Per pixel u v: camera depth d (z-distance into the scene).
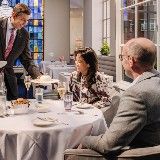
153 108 1.70
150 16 4.41
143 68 1.83
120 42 5.29
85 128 2.24
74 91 3.36
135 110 1.67
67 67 7.12
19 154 2.08
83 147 1.94
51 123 2.18
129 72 1.90
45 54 9.33
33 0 9.17
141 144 1.77
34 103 3.00
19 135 2.07
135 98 1.69
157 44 4.20
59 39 9.36
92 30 7.09
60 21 9.34
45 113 2.57
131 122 1.66
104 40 7.01
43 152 2.11
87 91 3.21
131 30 4.99
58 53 9.38
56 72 6.94
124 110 1.69
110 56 5.71
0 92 2.87
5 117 2.43
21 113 2.55
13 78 3.56
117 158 1.70
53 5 9.27
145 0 4.52
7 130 2.09
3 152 2.10
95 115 2.49
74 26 12.34
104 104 3.09
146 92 1.70
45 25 9.26
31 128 2.12
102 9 7.06
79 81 3.31
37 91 2.96
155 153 1.60
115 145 1.68
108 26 6.77
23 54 3.69
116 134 1.67
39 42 9.32
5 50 3.48
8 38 3.47
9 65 3.53
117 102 2.93
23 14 3.31
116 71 5.31
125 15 5.18
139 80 1.79
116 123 1.69
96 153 1.78
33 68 3.69
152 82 1.75
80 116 2.46
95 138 1.80
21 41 3.57
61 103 2.99
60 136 2.13
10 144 2.10
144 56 1.81
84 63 3.18
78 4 10.08
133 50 1.82
